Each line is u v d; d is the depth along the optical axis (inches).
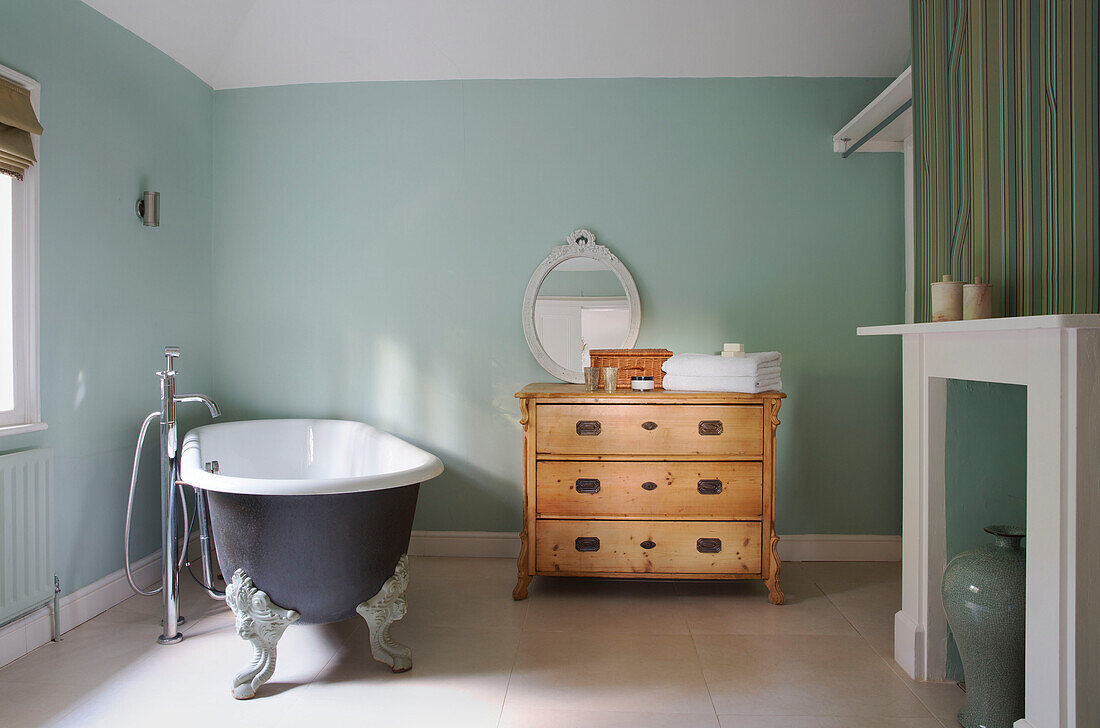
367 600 82.5
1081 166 59.1
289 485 75.0
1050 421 58.7
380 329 130.0
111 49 104.3
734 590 112.8
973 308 68.7
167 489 93.4
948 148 80.1
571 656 88.3
